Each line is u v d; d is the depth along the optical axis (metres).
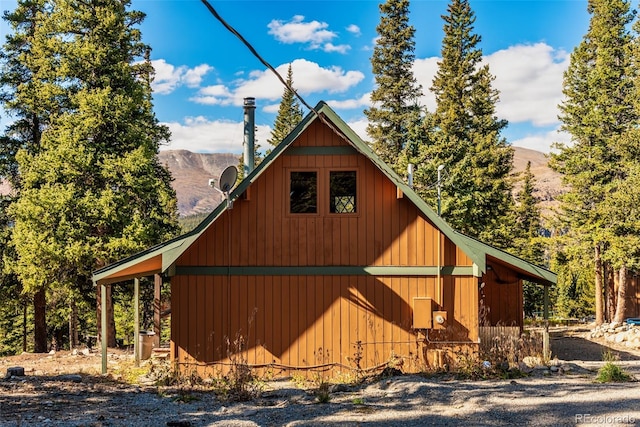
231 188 13.14
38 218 20.86
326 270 13.98
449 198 31.31
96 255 21.11
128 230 21.70
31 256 20.45
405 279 13.87
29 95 22.88
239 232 14.11
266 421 8.62
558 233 36.38
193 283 14.07
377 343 13.80
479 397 9.80
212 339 13.96
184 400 10.55
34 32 24.22
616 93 30.58
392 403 9.71
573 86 32.69
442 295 13.77
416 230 13.91
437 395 10.05
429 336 13.72
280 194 14.13
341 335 13.88
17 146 25.38
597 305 31.61
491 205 34.72
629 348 20.73
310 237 14.07
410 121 36.19
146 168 22.81
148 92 27.11
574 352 19.31
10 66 25.30
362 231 14.01
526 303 42.94
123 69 22.91
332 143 14.12
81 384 12.41
